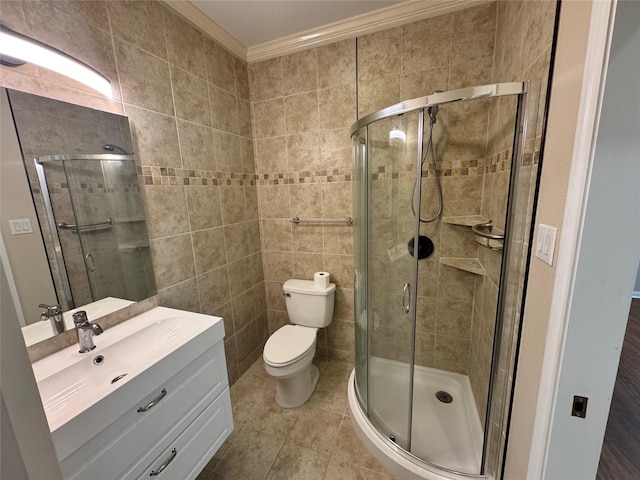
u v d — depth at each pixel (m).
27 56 0.91
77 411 0.72
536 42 0.92
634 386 1.77
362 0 1.51
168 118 1.47
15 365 0.37
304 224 2.14
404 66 1.66
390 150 1.45
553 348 0.70
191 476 1.12
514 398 0.99
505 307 1.07
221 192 1.86
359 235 1.59
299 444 1.51
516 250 1.01
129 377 0.86
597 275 0.61
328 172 1.98
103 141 1.20
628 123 0.55
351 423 1.64
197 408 1.15
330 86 1.85
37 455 0.39
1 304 0.35
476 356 1.61
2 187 0.93
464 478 1.18
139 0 1.30
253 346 2.25
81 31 1.09
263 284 2.36
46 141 1.02
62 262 1.08
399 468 1.28
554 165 0.74
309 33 1.77
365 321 1.59
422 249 1.77
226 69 1.85
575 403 0.68
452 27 1.53
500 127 1.27
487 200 1.49
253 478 1.33
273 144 2.09
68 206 1.10
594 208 0.59
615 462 1.29
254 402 1.83
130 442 0.86
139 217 1.36
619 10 0.52
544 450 0.74
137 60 1.31
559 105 0.72
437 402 1.66
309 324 2.04
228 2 1.48
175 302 1.57
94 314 1.19
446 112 1.57
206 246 1.75
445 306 1.80
